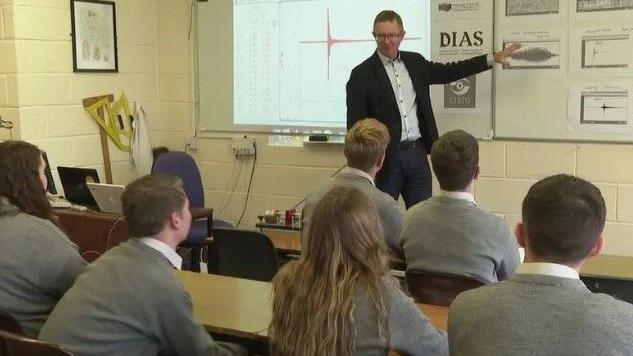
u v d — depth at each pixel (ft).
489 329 4.76
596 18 14.61
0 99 16.92
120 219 14.64
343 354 5.72
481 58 14.84
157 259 6.91
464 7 15.89
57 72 17.56
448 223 8.36
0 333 6.61
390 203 10.01
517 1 15.31
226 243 11.60
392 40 14.53
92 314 6.71
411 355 6.02
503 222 8.46
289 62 18.40
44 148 17.34
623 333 4.50
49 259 8.19
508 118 15.70
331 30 17.71
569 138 15.14
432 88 16.40
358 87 14.88
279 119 18.71
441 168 8.52
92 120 18.60
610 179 14.84
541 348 4.57
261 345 7.54
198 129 19.98
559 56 15.05
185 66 20.02
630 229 14.74
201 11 19.60
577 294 4.67
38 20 17.02
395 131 14.65
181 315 6.75
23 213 8.46
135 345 6.74
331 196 6.04
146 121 19.95
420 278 8.31
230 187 19.65
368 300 5.75
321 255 5.91
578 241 4.71
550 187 4.83
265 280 11.37
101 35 18.67
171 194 6.98
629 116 14.52
